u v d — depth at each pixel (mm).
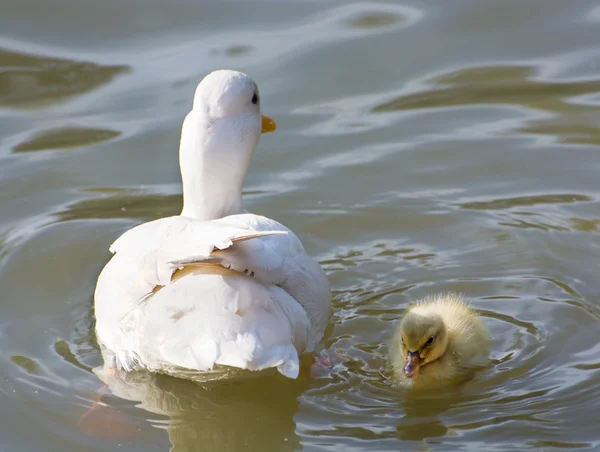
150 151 14664
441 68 16469
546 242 12266
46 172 14180
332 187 13680
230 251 8617
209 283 8539
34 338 10625
